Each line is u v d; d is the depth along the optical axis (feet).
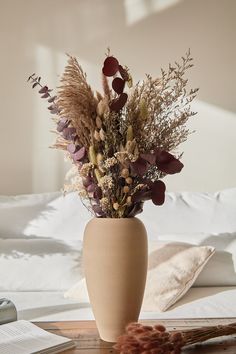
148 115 4.03
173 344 3.47
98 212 4.15
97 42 9.52
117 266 3.95
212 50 9.50
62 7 9.52
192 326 4.48
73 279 6.89
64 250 7.25
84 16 9.52
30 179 9.46
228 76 9.50
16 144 9.46
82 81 4.05
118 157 3.89
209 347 3.79
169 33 9.51
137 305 4.05
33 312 5.69
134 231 4.01
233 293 6.61
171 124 4.14
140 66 9.51
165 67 9.50
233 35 9.50
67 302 6.22
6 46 9.46
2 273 6.96
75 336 4.18
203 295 6.53
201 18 9.50
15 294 6.75
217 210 7.98
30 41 9.49
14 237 7.95
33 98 9.48
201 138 9.48
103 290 3.98
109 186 3.92
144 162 3.94
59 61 9.52
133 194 4.04
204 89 9.48
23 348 3.71
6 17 9.46
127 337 3.45
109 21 9.52
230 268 7.10
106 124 3.98
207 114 9.48
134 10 9.52
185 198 8.23
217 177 9.52
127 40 9.52
